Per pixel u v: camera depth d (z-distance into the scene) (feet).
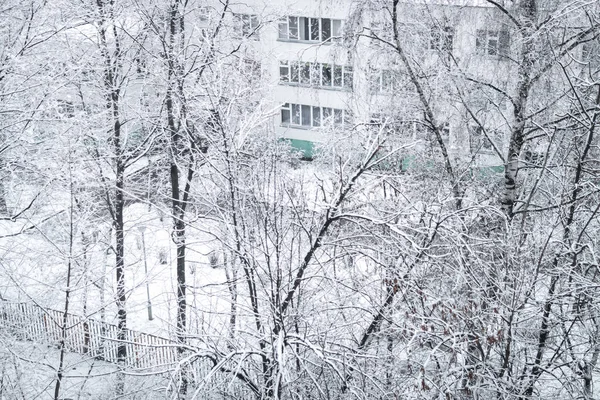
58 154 58.08
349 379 43.93
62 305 69.46
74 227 55.93
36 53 61.26
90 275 62.13
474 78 56.18
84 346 68.80
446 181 58.29
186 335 42.96
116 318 70.18
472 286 44.45
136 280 83.20
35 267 63.67
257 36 83.05
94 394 62.75
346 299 46.85
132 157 75.10
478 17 56.85
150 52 65.31
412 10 58.08
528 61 52.03
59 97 65.87
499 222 52.60
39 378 57.77
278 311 40.06
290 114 123.34
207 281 81.71
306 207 47.42
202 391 44.65
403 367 45.42
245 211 46.01
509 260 45.21
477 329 42.01
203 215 51.06
